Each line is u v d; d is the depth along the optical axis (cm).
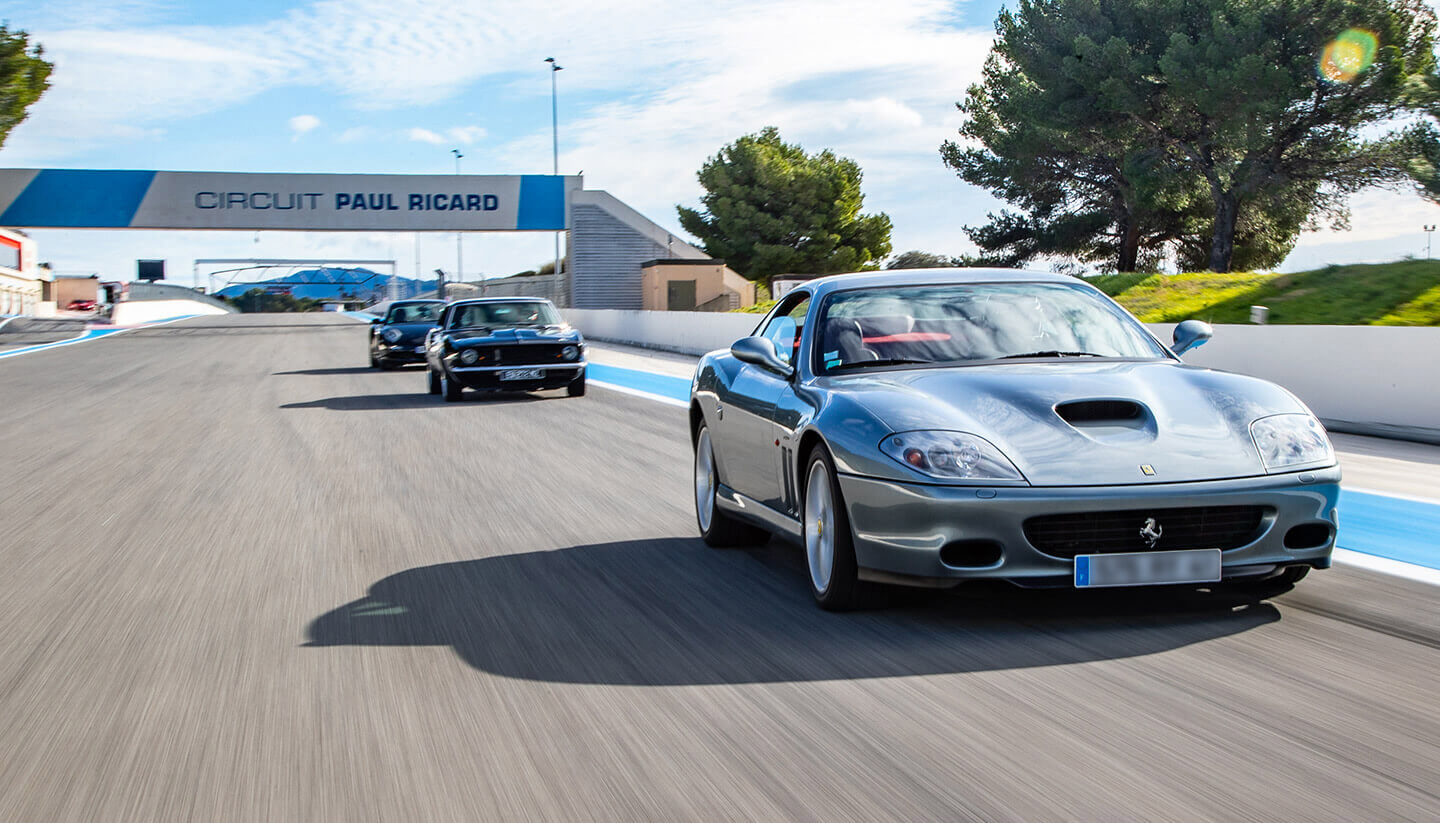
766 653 386
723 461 561
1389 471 792
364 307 9750
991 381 427
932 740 300
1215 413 407
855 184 5481
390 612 461
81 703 358
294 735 321
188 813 271
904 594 457
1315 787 265
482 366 1484
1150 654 369
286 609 472
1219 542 387
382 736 318
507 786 280
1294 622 402
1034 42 3403
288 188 4278
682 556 558
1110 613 419
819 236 5297
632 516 670
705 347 2453
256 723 333
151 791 286
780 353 532
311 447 1055
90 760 309
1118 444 388
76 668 397
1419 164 2711
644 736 311
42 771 303
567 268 4638
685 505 704
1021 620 413
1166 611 419
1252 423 403
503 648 403
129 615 471
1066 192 3750
